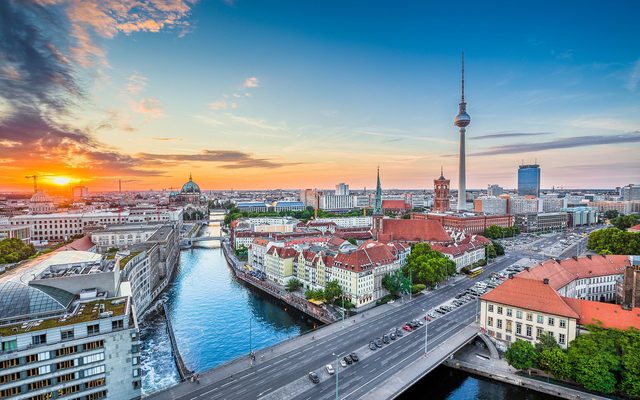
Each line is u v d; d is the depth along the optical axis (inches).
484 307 4601.4
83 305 3690.9
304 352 4175.7
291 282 6953.7
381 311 5492.1
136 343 3356.3
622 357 3361.2
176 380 4133.9
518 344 3855.8
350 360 3895.2
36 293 3540.8
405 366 3823.8
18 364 2908.5
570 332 3927.2
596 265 5880.9
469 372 4025.6
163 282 7706.7
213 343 5032.0
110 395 3257.9
